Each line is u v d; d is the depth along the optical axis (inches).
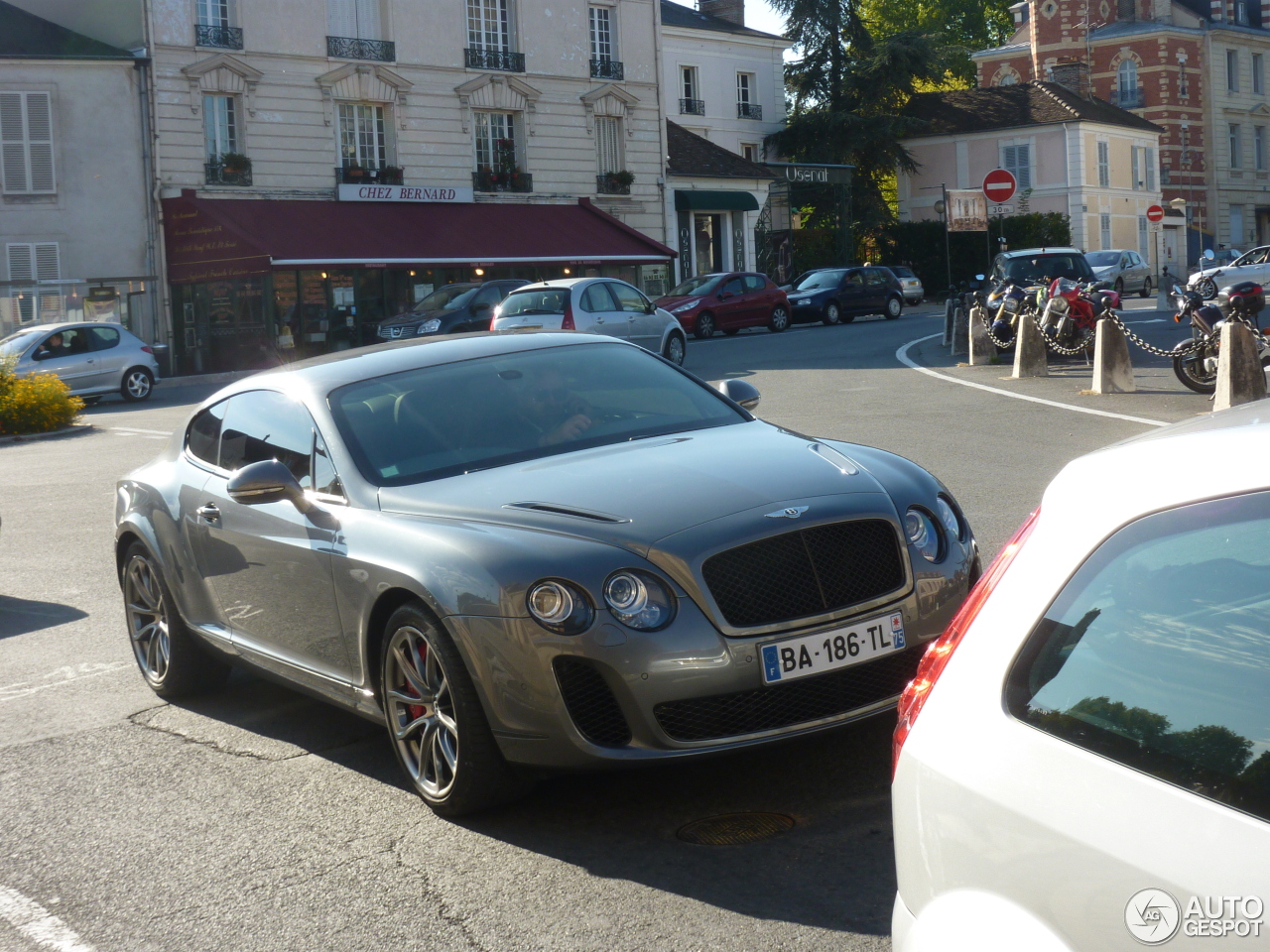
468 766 164.6
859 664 162.4
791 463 182.1
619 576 156.3
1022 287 922.7
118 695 247.8
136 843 173.6
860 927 132.3
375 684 182.4
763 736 157.5
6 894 159.5
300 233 1288.1
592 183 1609.3
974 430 494.6
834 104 2208.4
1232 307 556.1
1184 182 2635.3
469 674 161.0
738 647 155.8
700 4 2245.3
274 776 195.9
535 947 135.1
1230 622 67.6
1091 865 67.1
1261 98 2765.7
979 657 77.5
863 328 1289.4
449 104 1475.1
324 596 187.2
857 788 169.0
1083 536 75.0
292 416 210.4
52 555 398.0
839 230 2106.3
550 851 159.3
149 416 858.1
